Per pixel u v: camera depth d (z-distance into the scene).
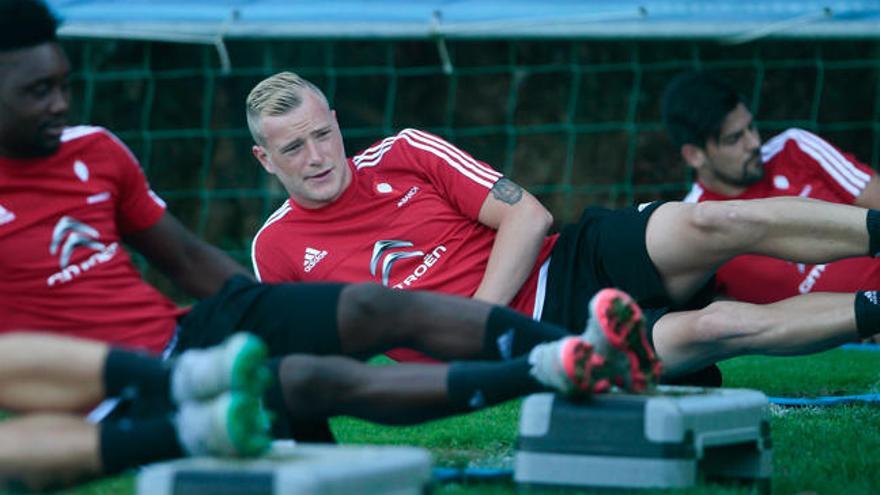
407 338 11.54
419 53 47.75
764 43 47.16
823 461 12.45
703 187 21.47
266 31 32.66
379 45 47.28
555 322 15.52
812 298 14.53
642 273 14.90
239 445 8.52
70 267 11.38
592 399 10.48
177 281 12.50
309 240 16.03
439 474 11.77
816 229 13.79
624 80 47.28
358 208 15.92
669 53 47.22
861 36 33.69
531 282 15.81
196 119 45.59
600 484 10.32
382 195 15.98
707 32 33.19
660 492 10.10
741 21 33.19
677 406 10.27
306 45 46.81
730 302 14.84
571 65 47.38
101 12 31.52
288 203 16.50
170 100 45.47
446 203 16.05
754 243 14.12
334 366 10.80
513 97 45.78
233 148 45.47
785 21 32.88
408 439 14.84
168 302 12.19
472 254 15.89
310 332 11.38
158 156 45.28
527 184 46.88
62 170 11.45
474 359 11.41
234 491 8.09
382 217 15.91
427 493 9.09
